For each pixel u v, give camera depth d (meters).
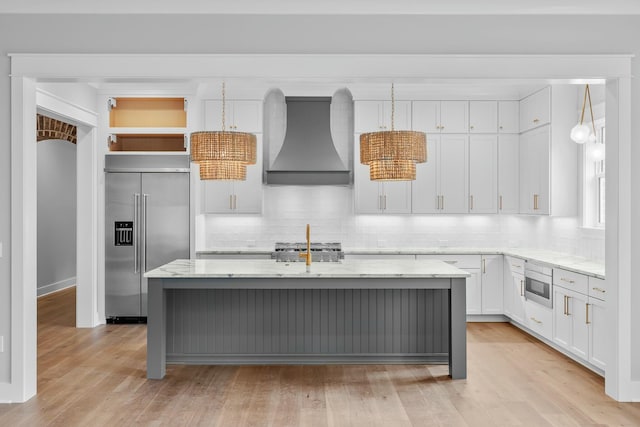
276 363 4.47
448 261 6.23
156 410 3.49
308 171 6.26
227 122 6.46
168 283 4.12
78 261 6.02
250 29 3.71
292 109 6.45
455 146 6.45
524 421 3.32
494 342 5.31
